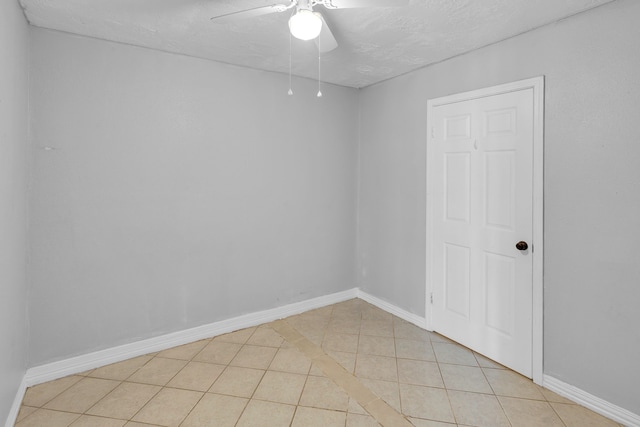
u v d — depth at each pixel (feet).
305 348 9.29
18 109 6.66
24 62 7.07
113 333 8.59
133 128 8.63
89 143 8.11
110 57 8.26
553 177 7.24
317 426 6.38
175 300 9.40
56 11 6.84
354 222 12.83
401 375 8.00
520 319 7.95
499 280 8.38
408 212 10.80
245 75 10.19
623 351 6.35
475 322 8.98
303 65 10.03
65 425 6.41
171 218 9.25
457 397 7.19
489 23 7.22
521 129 7.79
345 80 11.55
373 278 12.30
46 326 7.78
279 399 7.16
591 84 6.61
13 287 6.45
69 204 7.95
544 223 7.41
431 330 10.23
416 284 10.64
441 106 9.62
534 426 6.35
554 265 7.28
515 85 7.84
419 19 7.02
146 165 8.84
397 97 11.04
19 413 6.70
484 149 8.58
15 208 6.54
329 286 12.35
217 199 9.92
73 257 8.04
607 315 6.54
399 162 11.05
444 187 9.66
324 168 11.96
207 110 9.62
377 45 8.44
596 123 6.57
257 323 10.77
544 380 7.50
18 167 6.72
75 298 8.10
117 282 8.60
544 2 6.32
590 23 6.59
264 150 10.67
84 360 8.22
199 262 9.73
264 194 10.75
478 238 8.82
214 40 8.23
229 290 10.26
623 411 6.35
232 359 8.75
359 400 7.13
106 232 8.41
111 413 6.73
